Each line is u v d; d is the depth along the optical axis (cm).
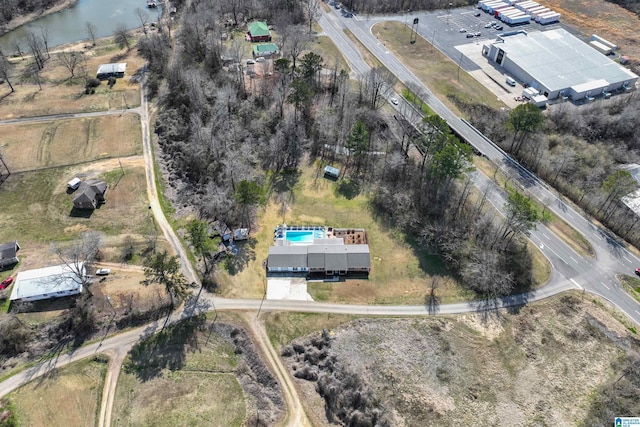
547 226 11244
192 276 10106
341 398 8125
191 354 8825
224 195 11538
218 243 10825
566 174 12731
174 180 12575
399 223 11481
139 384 8350
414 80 16738
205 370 8612
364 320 9431
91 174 12588
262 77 16450
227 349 8950
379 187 12344
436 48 18900
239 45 17662
